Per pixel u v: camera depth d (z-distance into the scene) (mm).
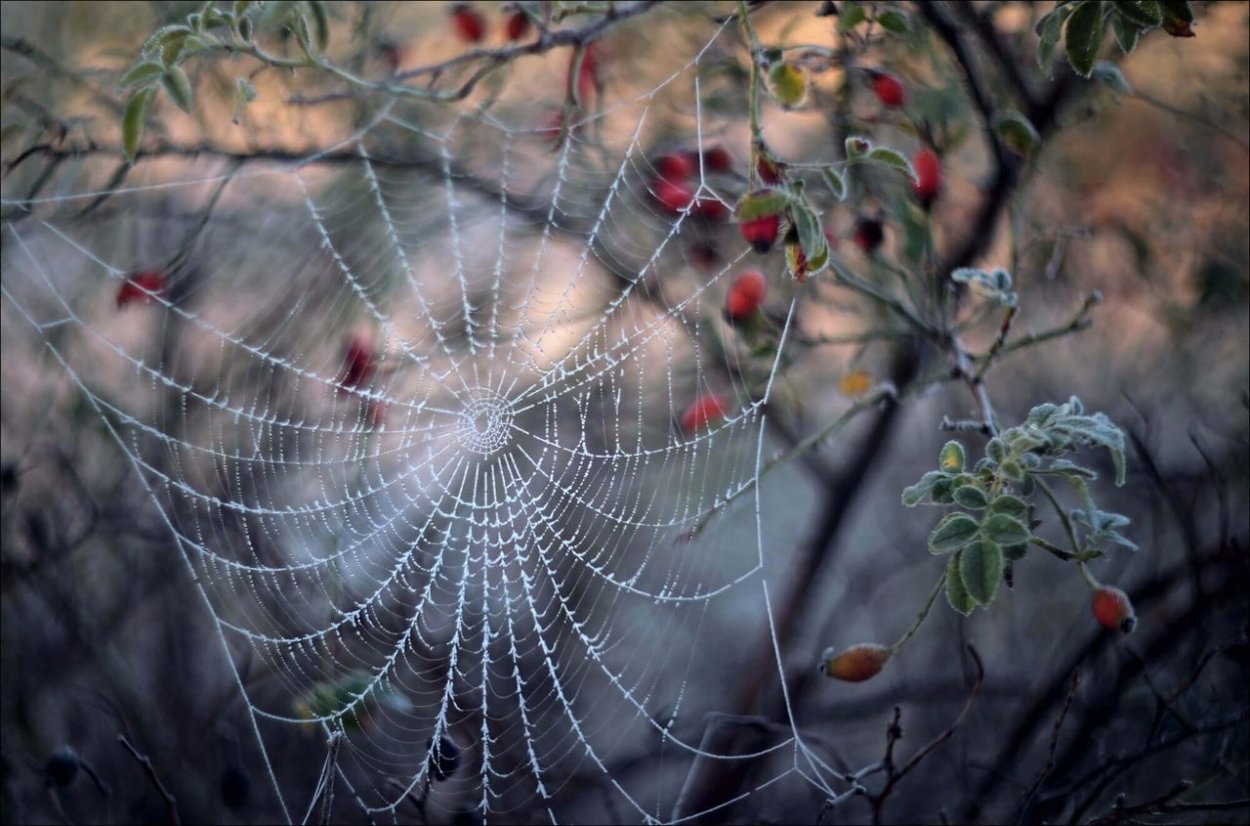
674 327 913
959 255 921
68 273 933
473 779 887
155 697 922
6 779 882
